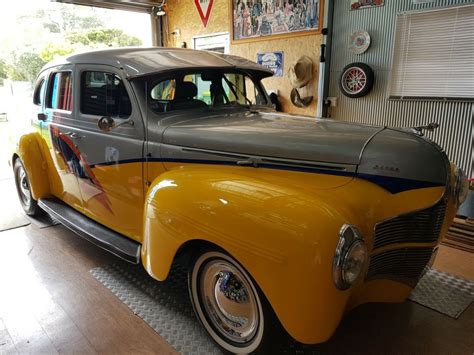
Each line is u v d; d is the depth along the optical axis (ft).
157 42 23.76
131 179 8.27
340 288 4.86
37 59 19.76
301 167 6.23
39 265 9.70
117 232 9.16
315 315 4.88
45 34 19.85
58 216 10.46
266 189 5.60
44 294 8.38
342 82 15.30
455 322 7.34
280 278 4.98
